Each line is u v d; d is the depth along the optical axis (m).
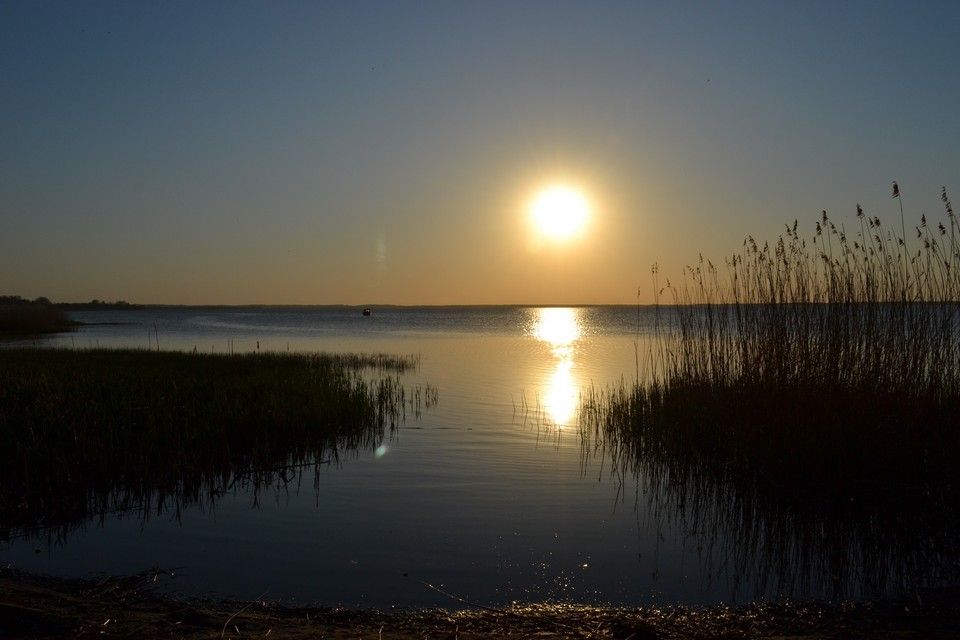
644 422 14.70
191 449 11.61
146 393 15.77
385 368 29.31
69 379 17.34
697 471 11.96
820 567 7.88
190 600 6.51
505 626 6.02
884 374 11.66
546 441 14.38
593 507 9.93
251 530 8.70
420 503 9.95
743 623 6.14
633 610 6.52
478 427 15.89
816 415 11.35
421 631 5.81
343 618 6.12
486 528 8.88
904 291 12.00
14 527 8.82
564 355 37.19
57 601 6.13
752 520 9.50
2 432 11.49
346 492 10.48
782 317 13.24
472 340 54.72
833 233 12.70
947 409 10.97
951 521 9.17
